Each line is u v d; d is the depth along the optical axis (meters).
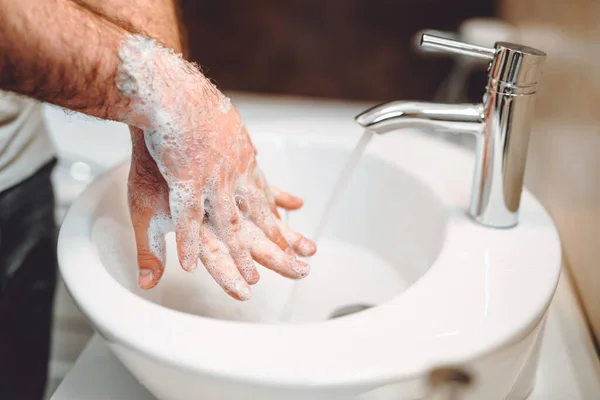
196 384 0.34
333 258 0.61
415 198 0.55
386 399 0.33
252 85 1.42
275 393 0.32
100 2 0.48
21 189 0.66
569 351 0.49
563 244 0.61
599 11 0.52
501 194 0.46
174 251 0.56
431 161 0.57
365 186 0.60
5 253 0.65
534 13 0.83
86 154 0.89
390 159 0.58
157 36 0.51
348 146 0.60
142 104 0.37
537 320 0.37
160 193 0.44
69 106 0.36
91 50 0.34
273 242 0.45
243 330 0.35
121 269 0.49
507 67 0.42
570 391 0.45
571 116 0.60
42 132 0.70
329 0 1.32
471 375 0.35
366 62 1.36
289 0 1.33
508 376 0.39
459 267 0.42
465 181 0.54
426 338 0.35
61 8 0.34
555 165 0.65
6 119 0.62
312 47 1.37
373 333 0.35
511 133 0.44
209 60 1.41
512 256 0.43
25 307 0.70
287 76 1.40
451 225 0.47
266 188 0.47
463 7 1.29
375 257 0.60
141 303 0.37
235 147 0.42
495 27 1.02
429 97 1.35
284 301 0.55
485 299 0.38
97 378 0.46
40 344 0.73
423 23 1.32
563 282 0.57
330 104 1.11
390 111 0.46
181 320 0.36
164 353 0.33
